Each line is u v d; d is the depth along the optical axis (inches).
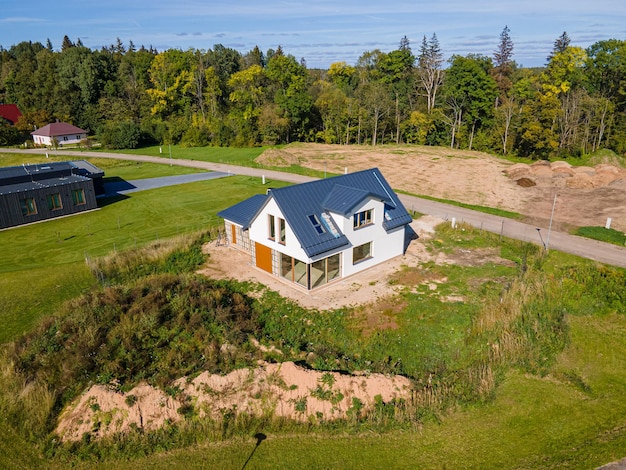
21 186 1747.0
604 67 3319.4
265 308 1060.5
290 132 3671.3
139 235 1562.5
